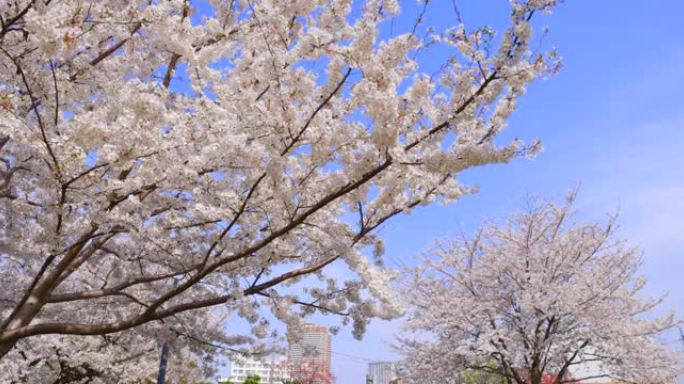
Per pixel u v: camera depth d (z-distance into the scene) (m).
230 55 5.88
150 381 12.98
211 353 8.20
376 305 5.52
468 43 3.82
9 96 3.78
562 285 11.30
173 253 6.20
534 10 3.50
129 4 5.00
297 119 4.43
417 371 13.06
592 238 12.08
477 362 12.81
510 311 11.98
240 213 4.68
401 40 4.07
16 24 4.41
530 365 11.50
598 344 11.65
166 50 6.11
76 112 5.02
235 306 5.29
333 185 4.65
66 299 5.73
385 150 4.06
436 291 12.93
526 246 11.95
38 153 4.25
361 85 4.17
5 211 5.66
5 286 7.43
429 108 4.15
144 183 4.64
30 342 9.13
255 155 4.48
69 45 3.65
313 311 5.81
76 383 10.29
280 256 5.52
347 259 4.68
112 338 10.17
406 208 4.94
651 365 11.50
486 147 3.71
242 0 6.05
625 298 11.75
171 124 4.48
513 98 4.01
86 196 4.45
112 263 7.61
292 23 5.23
